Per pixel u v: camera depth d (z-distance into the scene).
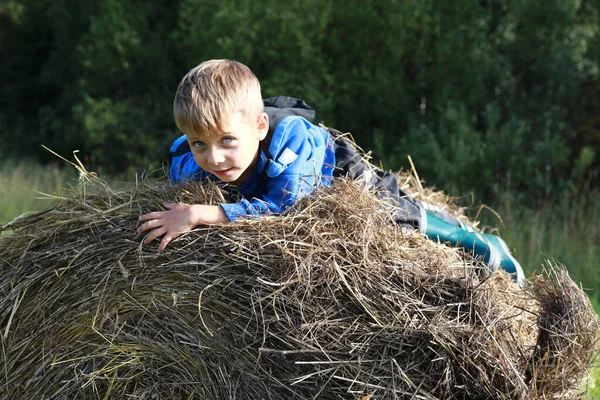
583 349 2.82
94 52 13.11
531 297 3.04
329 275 2.73
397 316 2.69
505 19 10.05
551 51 9.69
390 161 9.35
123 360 2.95
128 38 12.60
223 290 2.82
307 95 10.08
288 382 2.73
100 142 12.49
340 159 3.44
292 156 3.10
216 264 2.84
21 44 16.44
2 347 3.08
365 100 10.17
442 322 2.67
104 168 12.56
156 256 2.90
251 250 2.80
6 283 3.09
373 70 10.34
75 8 14.77
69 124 14.09
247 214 2.94
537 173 8.61
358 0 10.23
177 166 3.41
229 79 2.94
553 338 2.79
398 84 9.95
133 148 12.38
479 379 2.64
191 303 2.86
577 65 9.80
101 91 13.13
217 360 2.83
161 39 13.02
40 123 15.08
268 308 2.74
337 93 10.39
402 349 2.68
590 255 6.41
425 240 3.21
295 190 3.06
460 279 2.82
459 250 3.40
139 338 2.93
